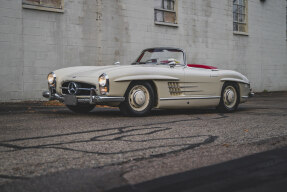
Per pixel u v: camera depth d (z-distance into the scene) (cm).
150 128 385
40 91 834
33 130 367
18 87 798
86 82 479
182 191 175
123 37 997
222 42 1322
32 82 820
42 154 258
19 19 796
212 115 545
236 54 1394
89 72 502
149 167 222
